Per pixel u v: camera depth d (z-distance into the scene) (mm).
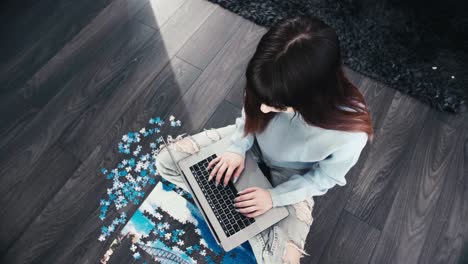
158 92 1879
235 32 2041
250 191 1234
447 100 1849
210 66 1953
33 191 1656
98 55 1965
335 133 933
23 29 2025
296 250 1272
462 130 1803
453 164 1728
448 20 2047
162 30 2041
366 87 1900
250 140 1267
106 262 1525
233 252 1530
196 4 2107
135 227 1579
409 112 1843
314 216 1637
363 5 2076
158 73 1926
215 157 1323
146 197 1630
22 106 1837
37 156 1726
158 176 1667
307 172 1255
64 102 1847
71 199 1637
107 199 1633
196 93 1884
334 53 699
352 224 1618
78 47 1982
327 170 1117
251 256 1523
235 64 1959
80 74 1915
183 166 1310
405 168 1718
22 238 1567
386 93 1888
